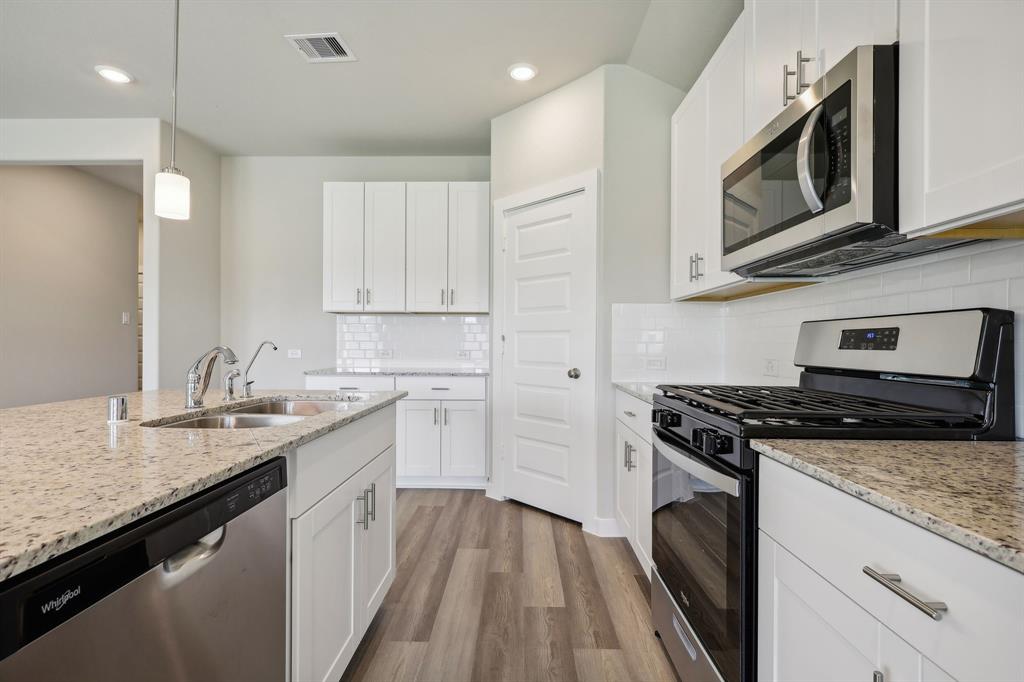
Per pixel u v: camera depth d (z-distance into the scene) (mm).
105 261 4996
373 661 1645
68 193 4602
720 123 2010
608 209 2742
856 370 1523
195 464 904
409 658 1660
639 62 2709
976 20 848
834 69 1153
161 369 3527
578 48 2623
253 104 3289
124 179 4949
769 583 1029
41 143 3506
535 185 3143
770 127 1467
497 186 3395
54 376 4477
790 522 948
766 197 1497
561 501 2930
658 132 2773
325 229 3830
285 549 1114
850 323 1581
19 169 4176
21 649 527
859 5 1160
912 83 1000
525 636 1781
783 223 1390
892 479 767
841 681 796
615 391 2713
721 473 1191
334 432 1396
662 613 1672
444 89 3062
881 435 1079
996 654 535
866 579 738
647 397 2016
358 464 1588
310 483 1238
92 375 4844
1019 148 771
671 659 1567
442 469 3574
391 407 1979
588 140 2846
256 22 2438
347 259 3814
